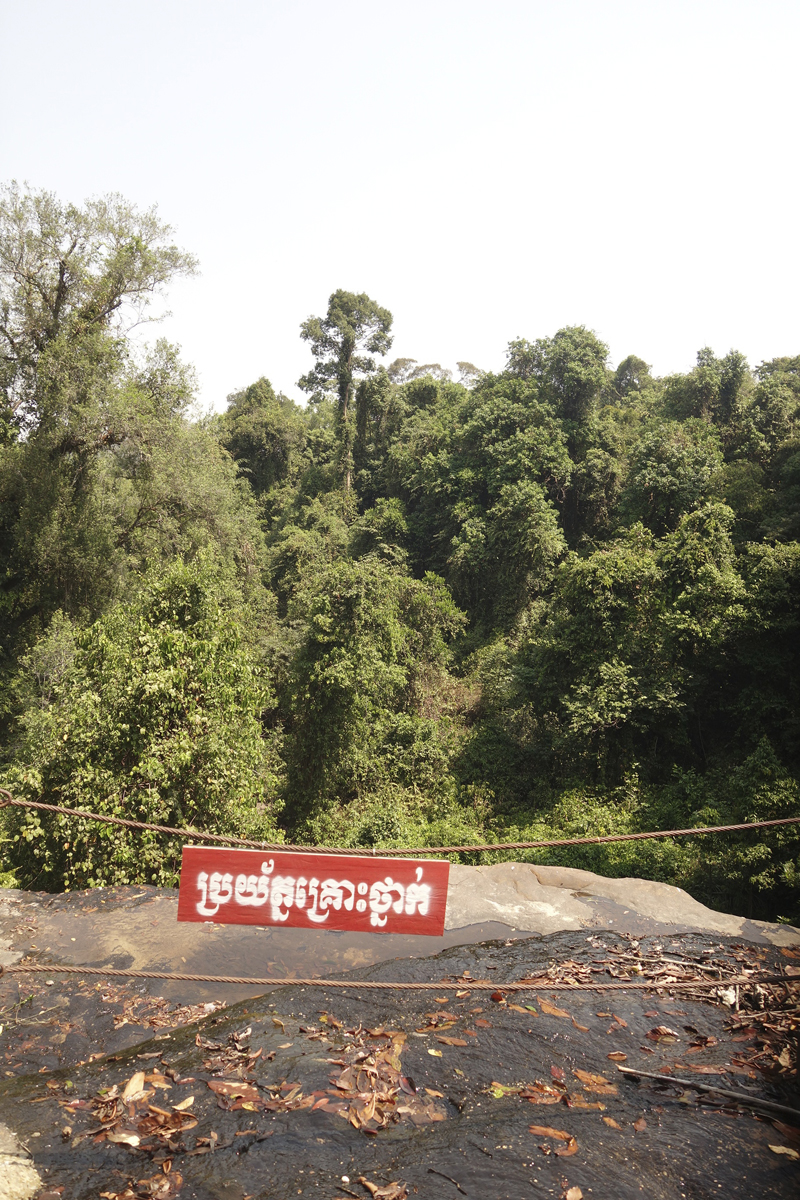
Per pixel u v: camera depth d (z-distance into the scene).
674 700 19.98
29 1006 4.44
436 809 21.38
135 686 10.61
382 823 18.34
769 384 32.91
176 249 21.64
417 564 37.94
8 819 10.41
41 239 20.33
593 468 33.25
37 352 21.00
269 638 25.69
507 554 31.55
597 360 36.22
